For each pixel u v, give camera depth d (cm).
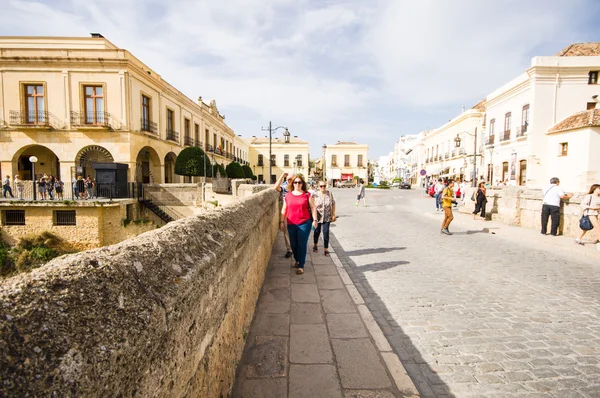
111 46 2428
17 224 1928
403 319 420
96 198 2009
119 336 96
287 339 343
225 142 4706
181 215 2345
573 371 302
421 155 6022
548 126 2325
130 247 134
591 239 895
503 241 955
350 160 6856
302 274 578
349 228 1229
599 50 2509
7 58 2100
